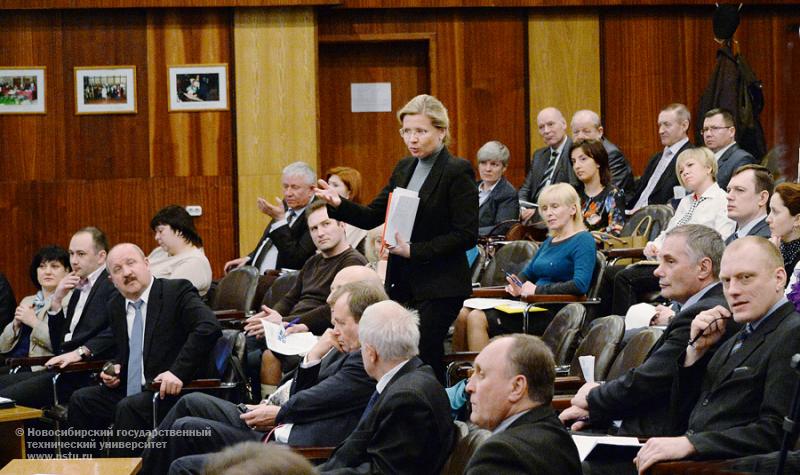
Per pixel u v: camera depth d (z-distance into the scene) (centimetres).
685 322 466
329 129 1169
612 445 438
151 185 1121
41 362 795
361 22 1146
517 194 993
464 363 659
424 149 574
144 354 695
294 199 911
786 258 577
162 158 1121
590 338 576
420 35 1148
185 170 1123
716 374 436
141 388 693
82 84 1116
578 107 1159
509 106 1157
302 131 1127
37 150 1116
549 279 734
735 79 1050
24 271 1118
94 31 1116
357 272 590
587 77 1158
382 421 462
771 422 405
